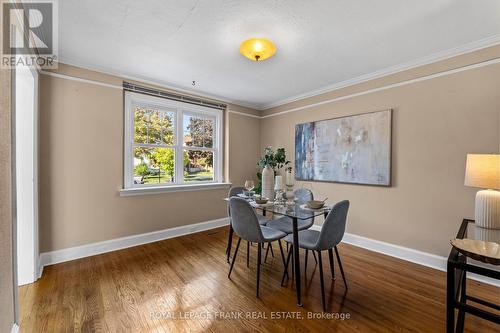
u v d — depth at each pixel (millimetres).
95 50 2375
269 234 2188
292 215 1980
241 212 2041
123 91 3076
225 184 4090
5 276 1226
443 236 2424
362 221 3082
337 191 3359
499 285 2082
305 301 1901
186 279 2244
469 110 2262
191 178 3846
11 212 1348
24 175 2139
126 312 1743
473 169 1729
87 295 1952
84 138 2721
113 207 2939
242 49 2203
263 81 3248
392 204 2801
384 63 2652
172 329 1577
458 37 2105
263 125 4602
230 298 1939
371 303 1870
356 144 3109
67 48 2332
